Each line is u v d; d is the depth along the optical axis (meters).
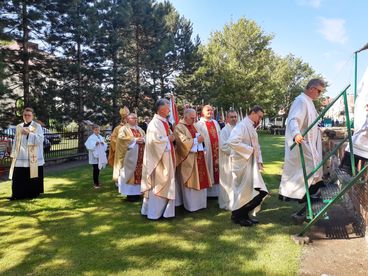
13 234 5.58
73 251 4.84
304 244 4.86
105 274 4.11
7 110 15.98
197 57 32.62
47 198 8.04
